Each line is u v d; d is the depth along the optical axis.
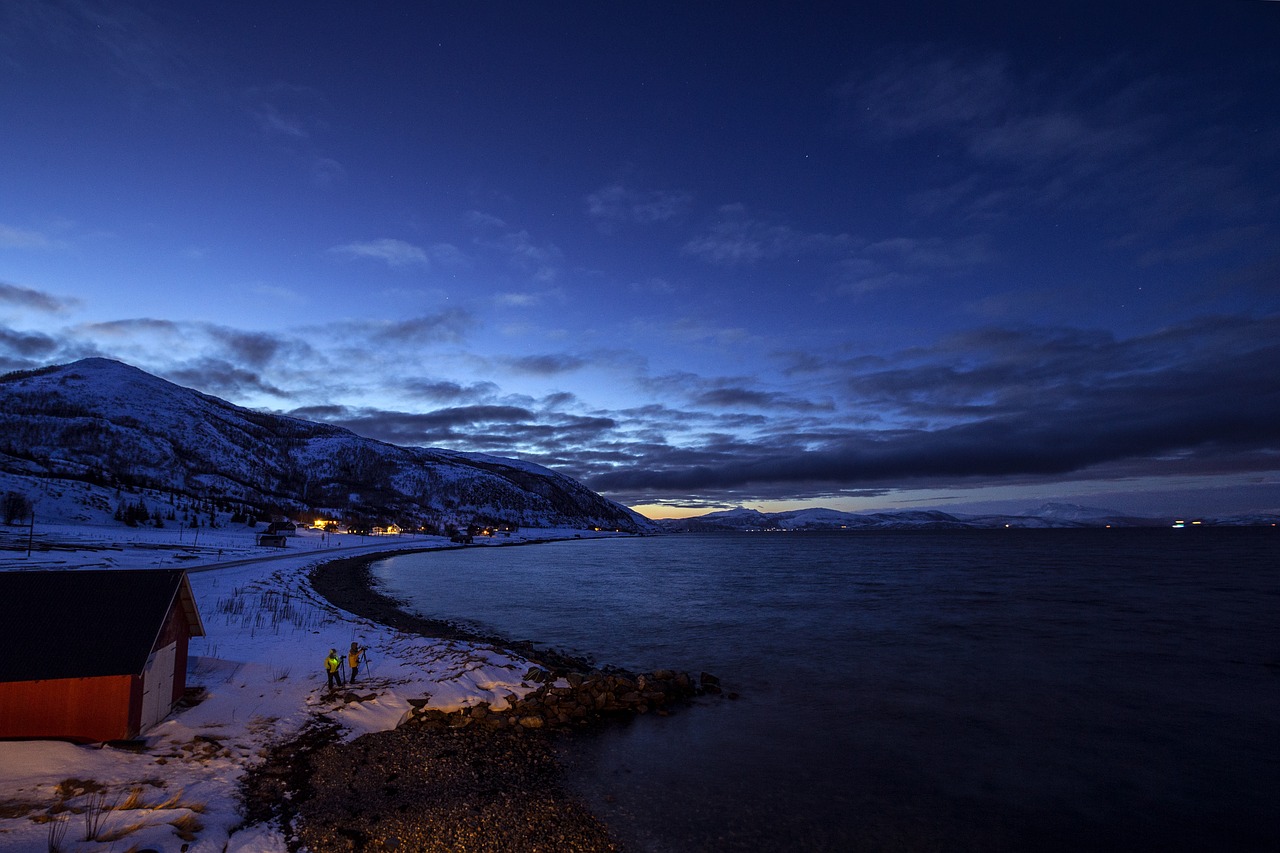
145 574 15.47
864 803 14.27
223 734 14.78
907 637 34.78
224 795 11.84
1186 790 15.38
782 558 125.38
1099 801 14.73
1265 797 15.04
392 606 45.88
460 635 33.69
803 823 13.17
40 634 13.30
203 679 18.56
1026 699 22.80
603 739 17.86
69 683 13.00
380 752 15.12
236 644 24.56
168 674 15.41
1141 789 15.41
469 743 16.31
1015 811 14.13
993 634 35.81
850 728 19.45
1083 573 77.25
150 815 10.23
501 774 14.55
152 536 88.44
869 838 12.68
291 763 13.89
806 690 23.80
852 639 34.22
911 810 14.01
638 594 56.94
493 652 24.77
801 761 16.66
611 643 32.91
